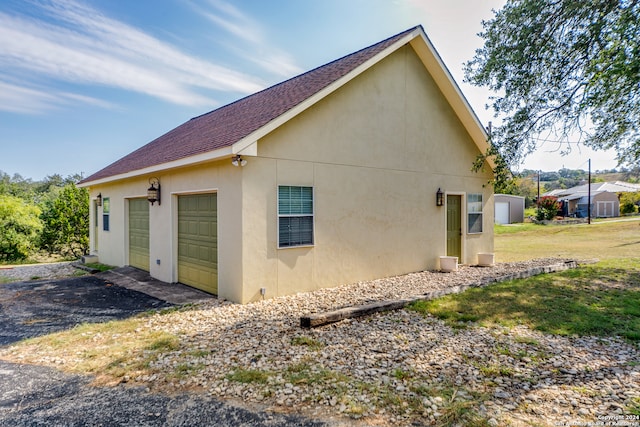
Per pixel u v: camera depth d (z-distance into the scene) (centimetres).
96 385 340
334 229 755
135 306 640
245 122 721
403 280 828
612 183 4166
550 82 856
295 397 306
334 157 752
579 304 596
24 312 612
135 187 988
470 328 486
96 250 1330
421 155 945
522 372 354
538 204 3541
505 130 948
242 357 391
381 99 845
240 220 615
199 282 752
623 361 380
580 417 275
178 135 1170
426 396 306
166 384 337
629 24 634
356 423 270
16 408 302
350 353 400
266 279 646
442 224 1006
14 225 1508
